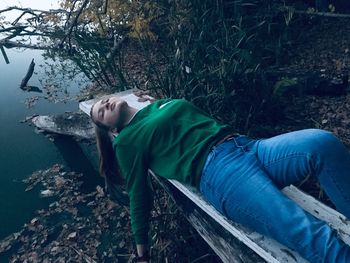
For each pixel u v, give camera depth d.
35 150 3.89
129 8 4.93
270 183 1.61
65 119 4.08
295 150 1.61
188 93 3.20
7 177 3.54
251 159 1.71
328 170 1.54
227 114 3.22
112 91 4.35
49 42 6.80
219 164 1.72
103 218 2.90
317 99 3.63
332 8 4.73
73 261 2.59
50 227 2.91
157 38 4.81
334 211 1.77
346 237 1.64
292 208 1.53
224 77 3.28
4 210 3.14
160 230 2.53
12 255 2.72
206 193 1.79
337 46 4.40
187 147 1.85
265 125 3.37
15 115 4.68
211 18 3.93
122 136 1.95
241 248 1.82
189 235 2.51
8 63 6.41
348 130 3.19
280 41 4.27
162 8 4.63
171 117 1.91
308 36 4.68
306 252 1.49
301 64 4.16
